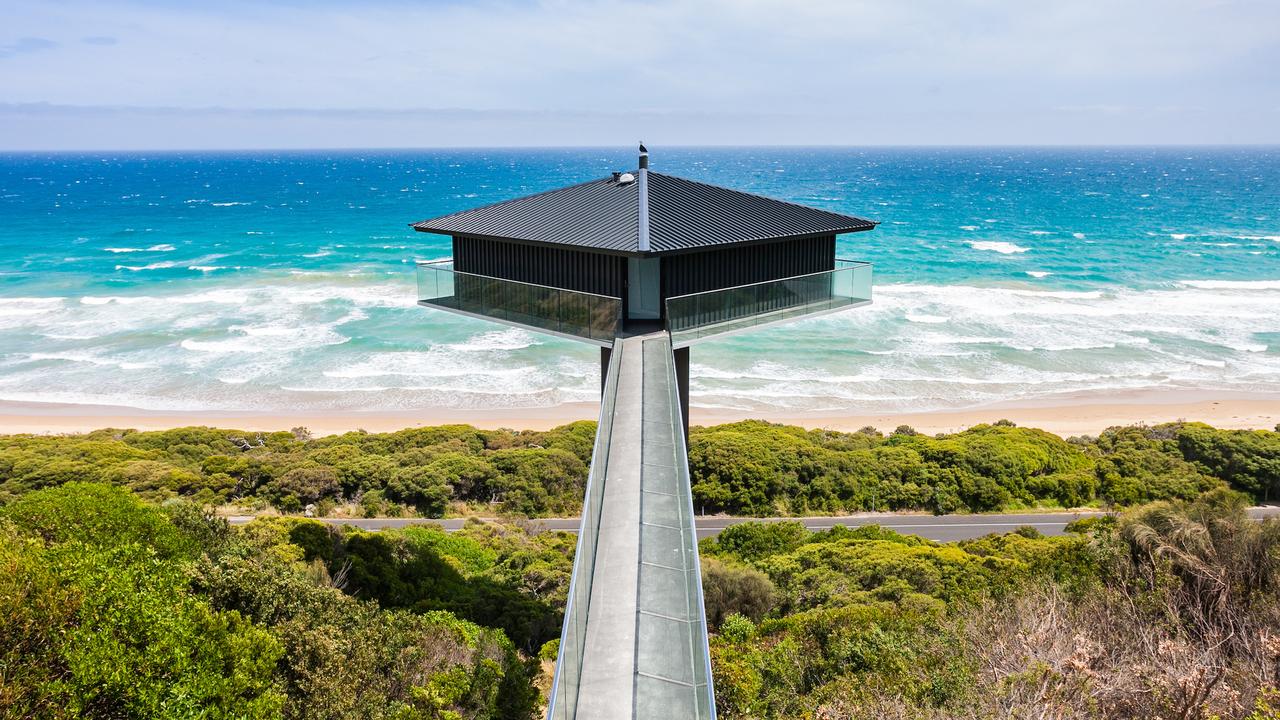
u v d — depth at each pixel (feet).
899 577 67.36
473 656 47.47
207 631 35.65
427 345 187.52
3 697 29.35
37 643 32.65
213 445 127.13
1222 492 46.96
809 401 158.20
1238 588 38.70
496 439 126.52
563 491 111.96
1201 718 28.68
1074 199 549.54
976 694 33.83
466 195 638.12
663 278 56.39
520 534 92.63
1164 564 41.55
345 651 39.96
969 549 80.07
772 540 87.86
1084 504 111.86
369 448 123.75
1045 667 29.89
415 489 107.24
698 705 22.93
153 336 194.90
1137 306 221.05
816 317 64.95
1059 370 173.58
